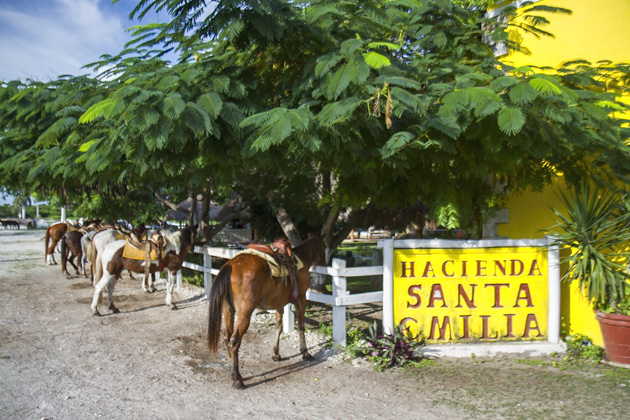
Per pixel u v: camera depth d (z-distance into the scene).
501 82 4.52
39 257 19.00
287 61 5.71
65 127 5.62
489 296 6.23
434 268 6.18
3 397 4.66
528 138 4.89
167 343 6.74
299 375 5.44
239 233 23.14
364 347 5.94
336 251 18.67
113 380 5.21
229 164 5.45
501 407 4.47
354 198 6.77
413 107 4.21
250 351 6.36
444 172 6.33
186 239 9.23
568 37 6.87
